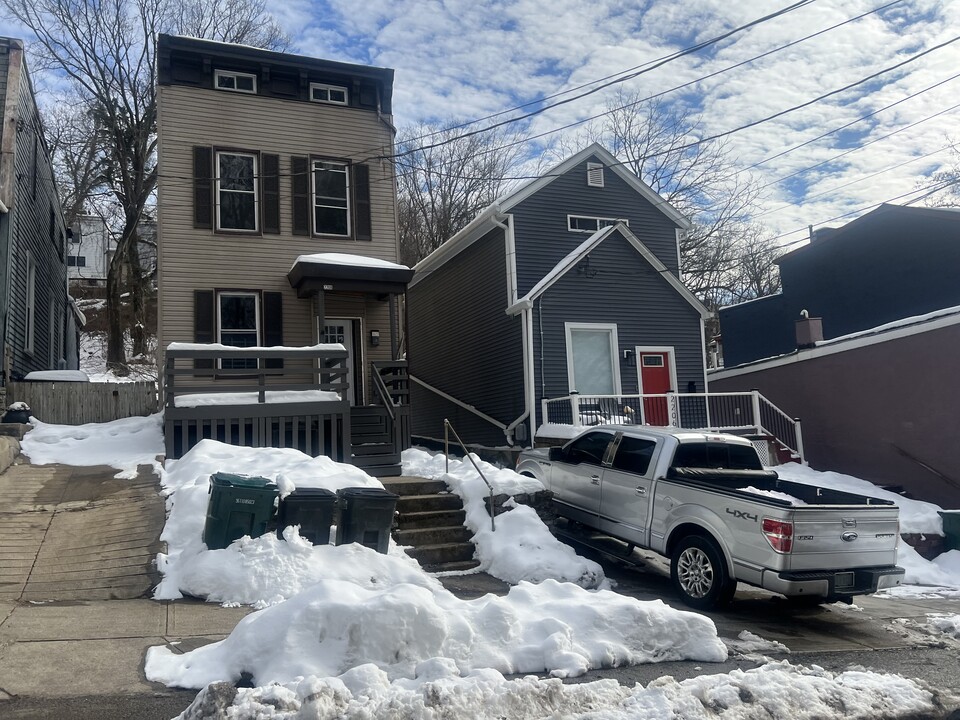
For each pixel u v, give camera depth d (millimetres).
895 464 14531
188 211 14594
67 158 32281
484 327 18156
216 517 7062
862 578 7059
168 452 10695
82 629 5504
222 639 5426
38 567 6922
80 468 10531
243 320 14844
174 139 14672
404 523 9016
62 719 3965
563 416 15633
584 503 9297
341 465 9227
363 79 16391
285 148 15562
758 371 18219
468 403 18969
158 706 4203
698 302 17672
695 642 5656
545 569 7961
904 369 14477
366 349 15703
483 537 8750
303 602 4969
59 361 23016
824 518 6898
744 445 8750
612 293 17016
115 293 28844
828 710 4613
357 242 15906
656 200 18562
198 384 14156
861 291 19609
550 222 17438
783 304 22562
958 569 10945
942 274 17422
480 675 4469
